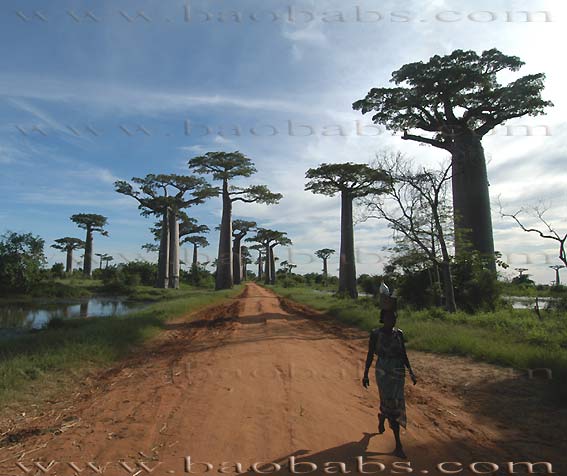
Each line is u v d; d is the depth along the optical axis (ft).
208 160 149.48
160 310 65.21
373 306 71.87
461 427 17.35
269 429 16.76
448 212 61.62
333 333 46.32
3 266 118.32
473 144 79.87
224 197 161.48
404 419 15.20
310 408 19.51
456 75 72.74
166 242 170.40
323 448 14.96
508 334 38.60
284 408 19.49
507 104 75.82
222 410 19.16
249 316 64.80
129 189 162.50
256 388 23.04
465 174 80.38
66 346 32.24
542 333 36.24
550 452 14.80
